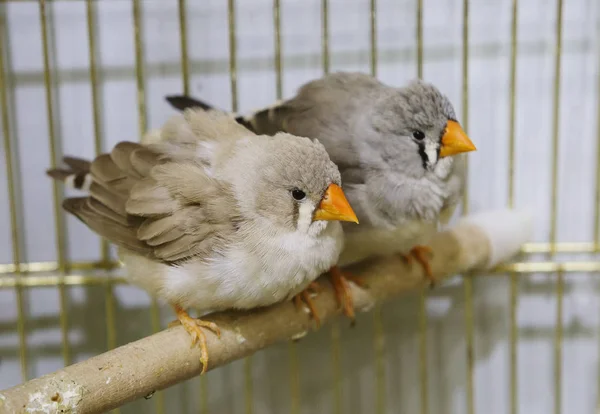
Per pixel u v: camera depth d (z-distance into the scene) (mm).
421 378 377
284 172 268
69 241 364
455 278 372
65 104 357
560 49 341
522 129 361
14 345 368
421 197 300
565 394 379
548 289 372
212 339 275
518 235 345
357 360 378
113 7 352
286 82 358
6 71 353
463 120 346
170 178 277
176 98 324
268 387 378
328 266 277
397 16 354
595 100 357
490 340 378
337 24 355
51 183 360
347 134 304
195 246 270
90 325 369
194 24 354
